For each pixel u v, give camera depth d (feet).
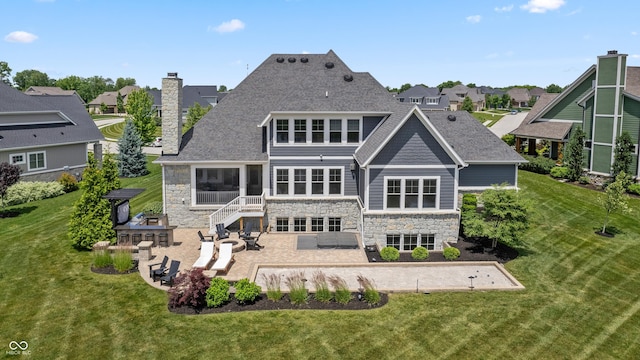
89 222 76.13
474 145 91.30
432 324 52.31
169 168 87.25
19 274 66.39
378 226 78.18
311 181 87.61
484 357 46.11
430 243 79.61
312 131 86.17
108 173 81.20
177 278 58.54
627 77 131.95
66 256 73.82
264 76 100.37
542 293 60.80
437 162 77.15
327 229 88.58
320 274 59.31
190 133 91.81
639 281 64.59
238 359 45.37
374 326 51.70
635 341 49.21
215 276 65.16
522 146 169.17
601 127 120.57
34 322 52.42
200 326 51.47
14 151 122.11
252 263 70.95
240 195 87.71
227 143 89.35
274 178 87.30
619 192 82.64
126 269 67.15
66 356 45.75
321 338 49.14
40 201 114.32
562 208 100.01
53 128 138.72
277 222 88.33
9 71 449.48
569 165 124.57
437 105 379.14
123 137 152.46
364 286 57.00
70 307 56.08
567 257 73.72
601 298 59.31
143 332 50.21
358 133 86.74
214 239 80.43
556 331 51.03
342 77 97.55
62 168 137.59
